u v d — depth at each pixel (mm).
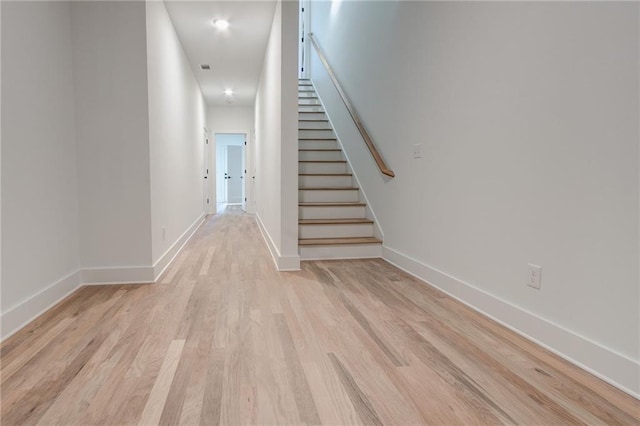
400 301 2395
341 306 2293
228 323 2008
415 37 2932
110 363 1562
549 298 1711
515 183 1897
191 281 2812
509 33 1908
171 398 1320
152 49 2801
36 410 1241
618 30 1370
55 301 2287
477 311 2209
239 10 3430
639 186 1320
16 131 1915
